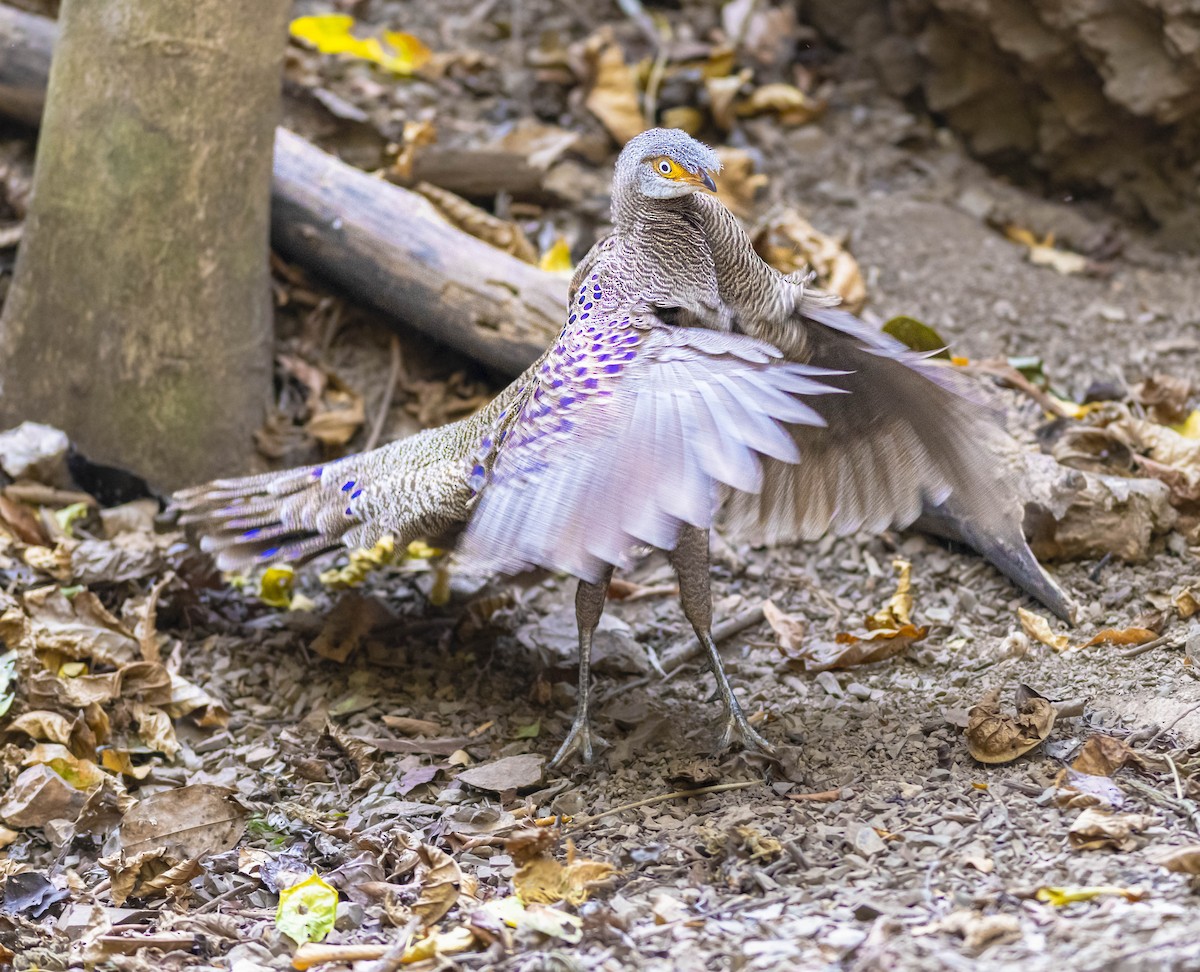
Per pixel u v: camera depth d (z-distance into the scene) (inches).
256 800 296.2
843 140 519.8
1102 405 393.7
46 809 287.4
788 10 551.8
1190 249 482.3
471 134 488.1
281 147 420.2
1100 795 250.5
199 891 262.5
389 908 246.7
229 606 360.8
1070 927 210.7
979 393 271.6
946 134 529.7
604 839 266.1
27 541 353.7
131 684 319.6
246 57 361.4
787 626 338.3
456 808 283.9
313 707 327.9
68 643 321.1
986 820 251.8
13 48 442.0
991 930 211.2
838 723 299.0
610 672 334.3
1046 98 496.4
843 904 231.1
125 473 375.6
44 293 374.0
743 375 247.0
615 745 302.0
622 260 273.4
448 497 296.2
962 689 306.0
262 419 394.9
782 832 257.9
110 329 370.3
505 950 228.7
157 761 311.3
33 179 398.6
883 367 280.1
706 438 238.5
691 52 528.4
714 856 252.5
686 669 333.1
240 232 376.5
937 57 513.7
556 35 527.8
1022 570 335.6
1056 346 431.2
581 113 506.3
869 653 322.0
